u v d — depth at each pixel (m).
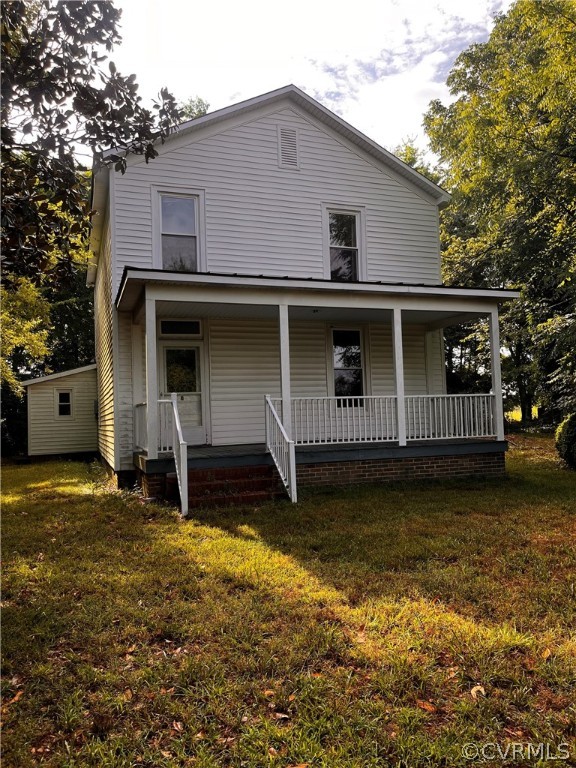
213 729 2.49
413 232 11.56
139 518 6.75
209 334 9.91
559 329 12.31
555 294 13.91
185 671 2.96
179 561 4.90
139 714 2.62
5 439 20.22
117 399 9.37
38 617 3.73
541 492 8.12
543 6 12.08
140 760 2.31
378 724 2.50
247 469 8.07
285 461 7.75
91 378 18.19
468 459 9.53
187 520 6.54
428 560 4.84
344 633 3.37
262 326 10.34
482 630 3.36
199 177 9.88
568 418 11.34
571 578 4.30
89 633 3.46
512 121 13.39
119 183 9.32
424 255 11.62
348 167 11.09
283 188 10.51
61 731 2.51
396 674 2.88
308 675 2.91
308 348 10.70
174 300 7.84
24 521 6.96
